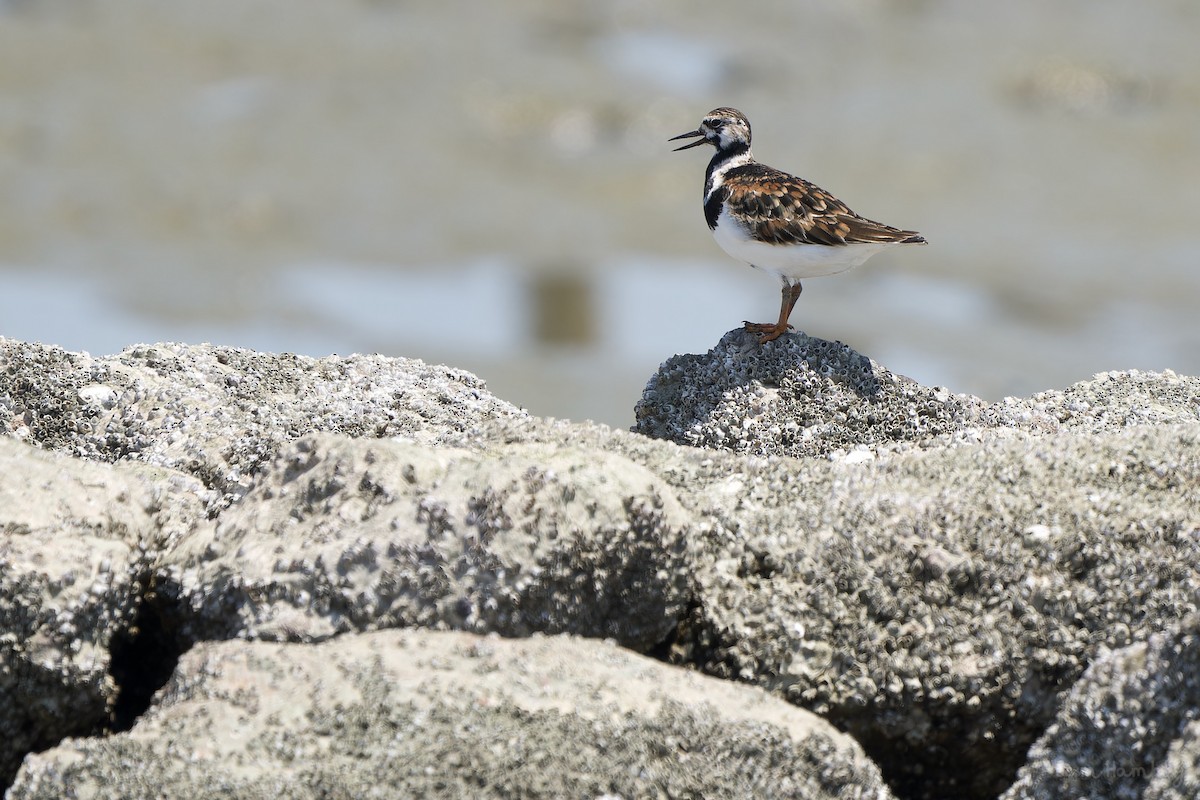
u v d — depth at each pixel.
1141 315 33.75
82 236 36.06
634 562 8.98
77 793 7.34
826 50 46.59
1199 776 7.41
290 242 36.59
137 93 43.06
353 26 47.31
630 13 48.75
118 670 9.25
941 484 10.07
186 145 40.56
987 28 48.19
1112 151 41.41
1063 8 49.53
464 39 46.78
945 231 37.38
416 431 12.04
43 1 47.31
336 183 39.19
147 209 37.69
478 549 8.66
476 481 8.89
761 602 9.25
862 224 13.34
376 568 8.65
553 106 42.56
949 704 9.03
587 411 29.16
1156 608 9.10
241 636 8.66
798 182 13.62
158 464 11.23
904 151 40.81
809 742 8.16
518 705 7.87
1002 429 12.27
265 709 7.82
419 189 38.97
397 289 34.72
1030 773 8.42
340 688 7.91
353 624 8.58
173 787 7.30
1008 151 41.19
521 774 7.52
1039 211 38.38
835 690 9.05
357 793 7.33
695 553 9.36
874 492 9.92
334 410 12.23
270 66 44.72
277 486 9.45
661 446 10.70
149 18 46.56
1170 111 43.38
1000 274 35.72
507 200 38.97
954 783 9.37
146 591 9.34
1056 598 9.21
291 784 7.35
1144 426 11.06
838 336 32.69
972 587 9.31
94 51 44.66
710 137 15.05
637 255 37.12
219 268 35.16
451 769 7.49
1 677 8.48
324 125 41.97
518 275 35.47
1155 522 9.48
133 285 34.06
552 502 8.80
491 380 30.17
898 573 9.30
